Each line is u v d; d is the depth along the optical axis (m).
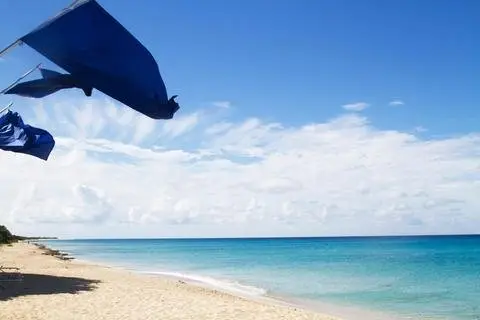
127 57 6.69
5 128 15.41
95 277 28.83
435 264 66.00
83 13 6.59
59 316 15.17
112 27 6.69
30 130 15.51
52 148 15.84
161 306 18.06
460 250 125.81
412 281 40.88
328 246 192.88
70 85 7.10
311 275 46.47
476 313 23.97
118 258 81.25
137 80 6.68
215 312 17.16
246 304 19.58
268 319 16.23
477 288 35.59
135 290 22.91
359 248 156.50
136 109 6.86
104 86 6.70
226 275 45.38
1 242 85.75
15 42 6.45
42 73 7.17
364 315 23.02
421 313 24.05
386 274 48.62
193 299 20.44
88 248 156.00
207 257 90.88
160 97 6.78
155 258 83.88
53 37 6.47
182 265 62.28
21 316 14.83
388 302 27.89
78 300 18.53
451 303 27.64
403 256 93.12
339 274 48.22
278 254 107.75
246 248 170.88
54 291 20.78
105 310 16.66
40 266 36.00
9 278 24.58
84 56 6.55
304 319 16.66
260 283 37.69
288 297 28.94
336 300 28.39
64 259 52.97
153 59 6.85
